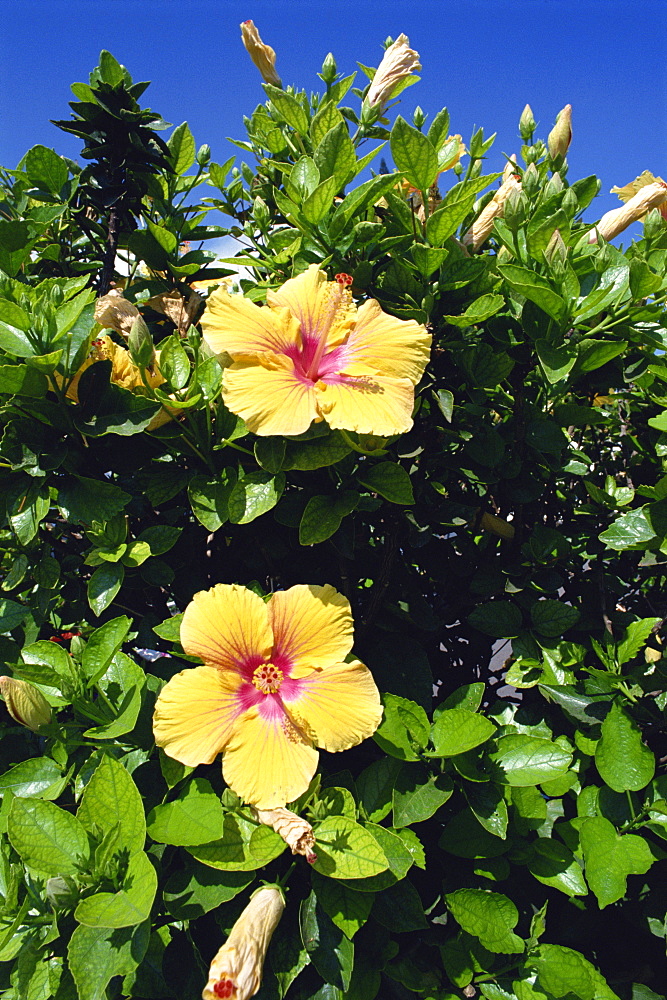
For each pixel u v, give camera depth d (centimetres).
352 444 50
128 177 73
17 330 52
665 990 58
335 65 74
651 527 56
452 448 61
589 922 58
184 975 48
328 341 53
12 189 75
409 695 57
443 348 60
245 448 55
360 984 49
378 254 60
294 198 60
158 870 49
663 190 69
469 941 52
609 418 65
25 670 49
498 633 60
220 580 63
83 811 46
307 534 52
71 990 45
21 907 47
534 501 67
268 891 46
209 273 75
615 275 62
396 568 62
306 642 50
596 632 66
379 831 49
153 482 55
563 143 72
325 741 48
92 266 76
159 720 47
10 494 53
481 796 51
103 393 53
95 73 71
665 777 55
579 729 59
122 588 60
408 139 57
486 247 75
